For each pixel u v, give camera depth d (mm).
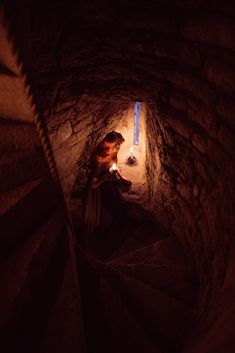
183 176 3717
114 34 2674
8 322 1659
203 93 2660
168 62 2777
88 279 3059
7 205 1863
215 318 1932
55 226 2469
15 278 1831
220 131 2584
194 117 2979
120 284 3480
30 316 2037
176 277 3973
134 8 2389
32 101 1983
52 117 3670
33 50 2656
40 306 2197
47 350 2029
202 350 1640
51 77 3062
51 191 2434
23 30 1810
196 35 2332
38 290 2176
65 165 4820
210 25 2168
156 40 2629
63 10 2414
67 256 2602
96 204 4941
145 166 5891
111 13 2449
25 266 1902
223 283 2186
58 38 2641
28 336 1979
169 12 2330
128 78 3266
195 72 2633
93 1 2361
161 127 4016
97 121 4852
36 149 2176
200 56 2459
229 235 2539
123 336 2680
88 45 2801
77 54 2900
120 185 5742
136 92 3488
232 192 2518
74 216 5332
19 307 1824
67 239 2707
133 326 2760
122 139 4691
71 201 5645
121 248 4973
